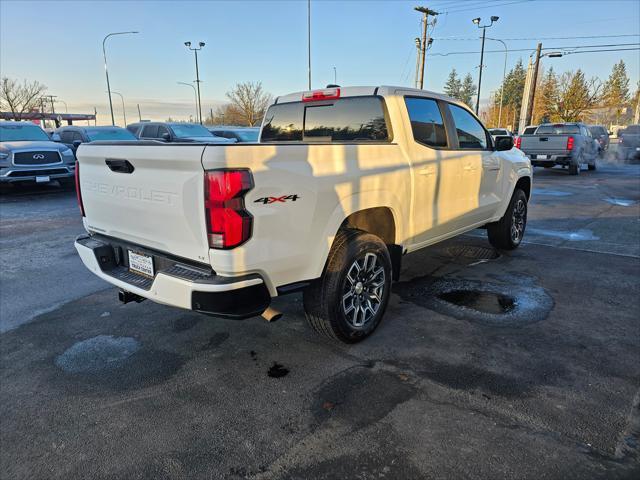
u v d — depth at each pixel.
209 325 3.86
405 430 2.48
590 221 7.99
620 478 2.12
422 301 4.32
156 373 3.12
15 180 11.01
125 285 3.03
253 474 2.19
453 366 3.13
